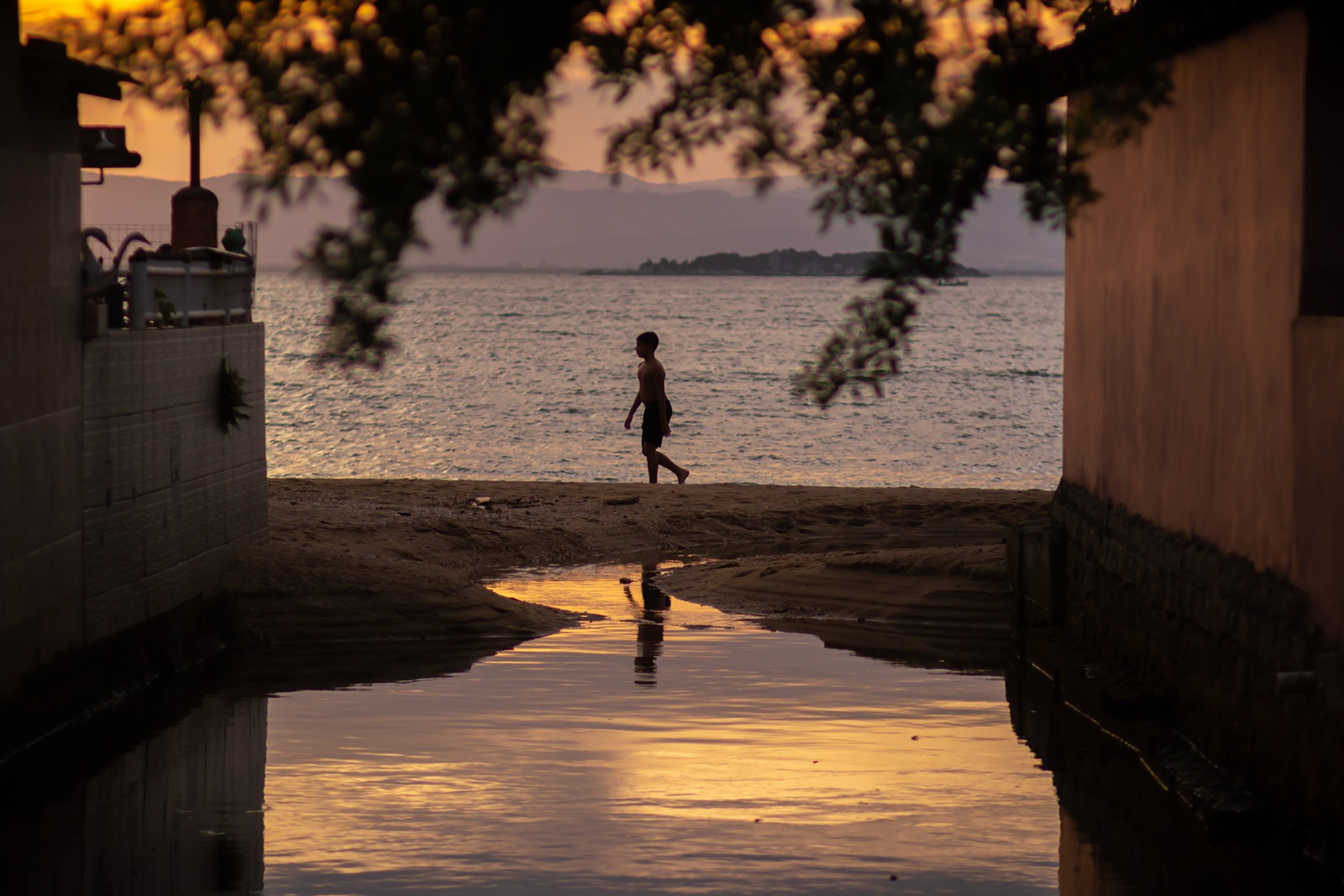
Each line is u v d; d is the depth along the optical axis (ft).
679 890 33.09
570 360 378.32
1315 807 36.17
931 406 246.88
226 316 69.87
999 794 42.14
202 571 64.90
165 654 59.21
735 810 39.83
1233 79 44.11
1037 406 249.34
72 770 43.83
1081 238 63.00
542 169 23.95
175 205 78.48
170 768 43.98
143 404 57.88
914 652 64.90
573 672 59.31
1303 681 36.24
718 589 80.43
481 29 23.54
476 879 33.73
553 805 39.99
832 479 151.84
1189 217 48.19
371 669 59.82
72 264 51.67
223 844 36.50
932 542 97.66
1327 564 36.52
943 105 25.81
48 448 49.26
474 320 645.51
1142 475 53.42
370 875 34.04
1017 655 64.39
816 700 54.19
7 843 36.58
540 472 155.74
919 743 47.85
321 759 44.98
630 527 100.12
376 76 23.31
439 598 70.49
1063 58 31.89
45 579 49.06
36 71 47.50
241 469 71.26
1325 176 38.83
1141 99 29.07
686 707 52.70
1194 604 45.88
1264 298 41.45
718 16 25.23
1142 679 51.42
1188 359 48.24
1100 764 45.68
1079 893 33.45
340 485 112.78
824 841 37.19
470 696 54.39
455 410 235.81
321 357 23.45
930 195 26.45
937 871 34.94
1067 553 63.00
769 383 297.53
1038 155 27.09
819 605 75.77
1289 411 39.47
